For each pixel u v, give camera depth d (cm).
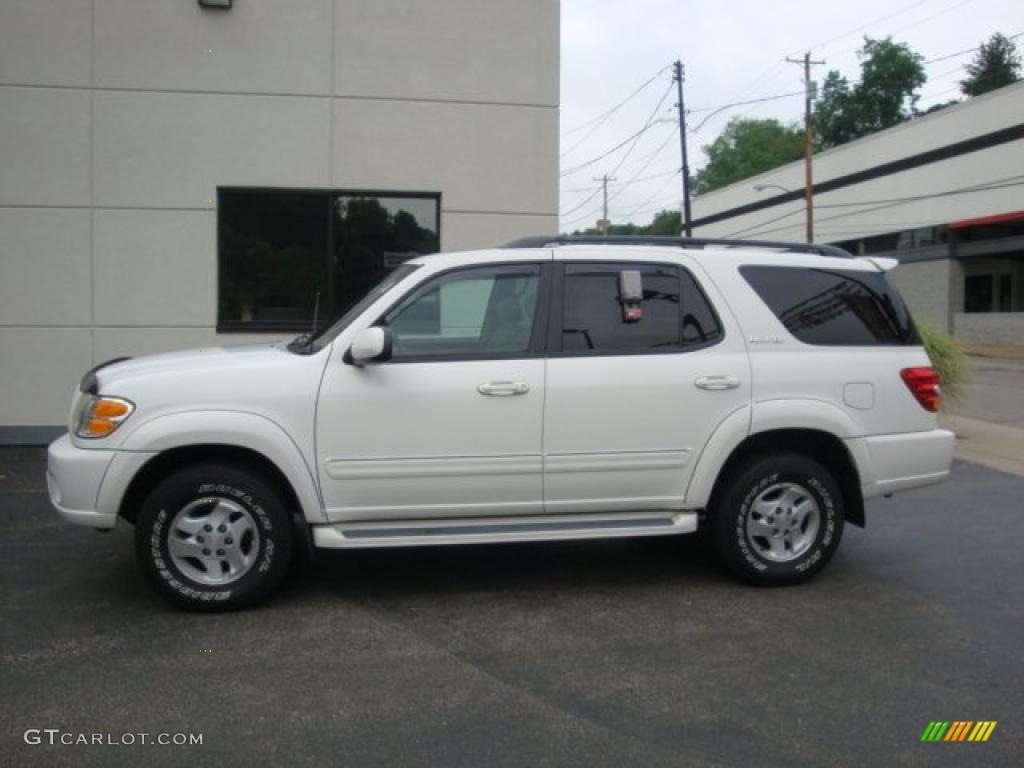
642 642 464
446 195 1002
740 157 7656
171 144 959
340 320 550
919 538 676
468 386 502
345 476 496
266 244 983
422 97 993
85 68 941
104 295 957
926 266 3722
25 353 948
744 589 550
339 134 983
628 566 596
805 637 472
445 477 504
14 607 509
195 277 969
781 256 561
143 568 491
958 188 3494
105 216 953
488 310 520
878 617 503
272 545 499
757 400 531
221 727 370
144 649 450
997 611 514
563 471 514
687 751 353
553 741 360
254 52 966
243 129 968
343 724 373
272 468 508
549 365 512
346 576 572
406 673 424
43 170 941
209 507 496
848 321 558
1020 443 1151
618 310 530
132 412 481
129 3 945
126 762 342
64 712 382
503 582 562
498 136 1006
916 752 353
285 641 462
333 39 976
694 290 539
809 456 565
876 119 6550
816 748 356
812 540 550
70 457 483
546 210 1017
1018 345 3300
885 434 552
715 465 528
